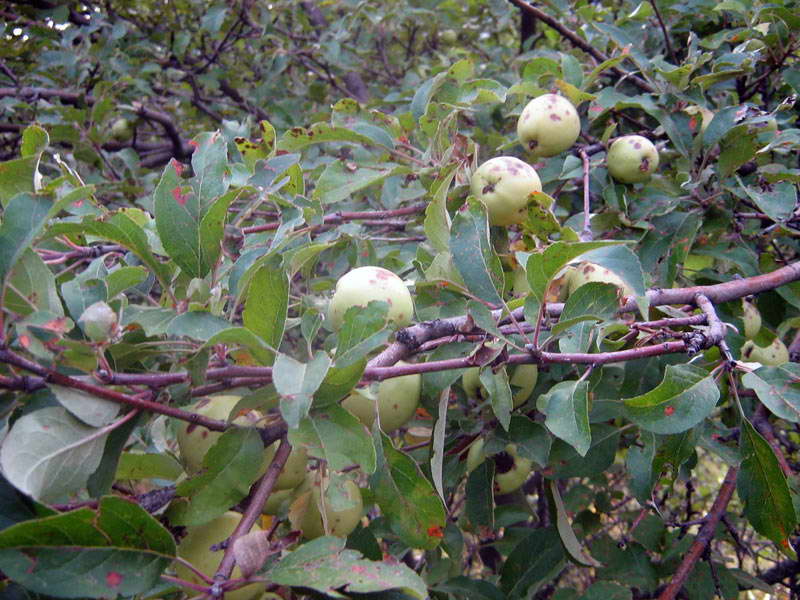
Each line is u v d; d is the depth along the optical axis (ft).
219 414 0.99
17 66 3.16
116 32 2.73
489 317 1.02
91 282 0.89
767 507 1.06
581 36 2.12
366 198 2.34
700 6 2.04
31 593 0.81
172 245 0.94
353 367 0.84
